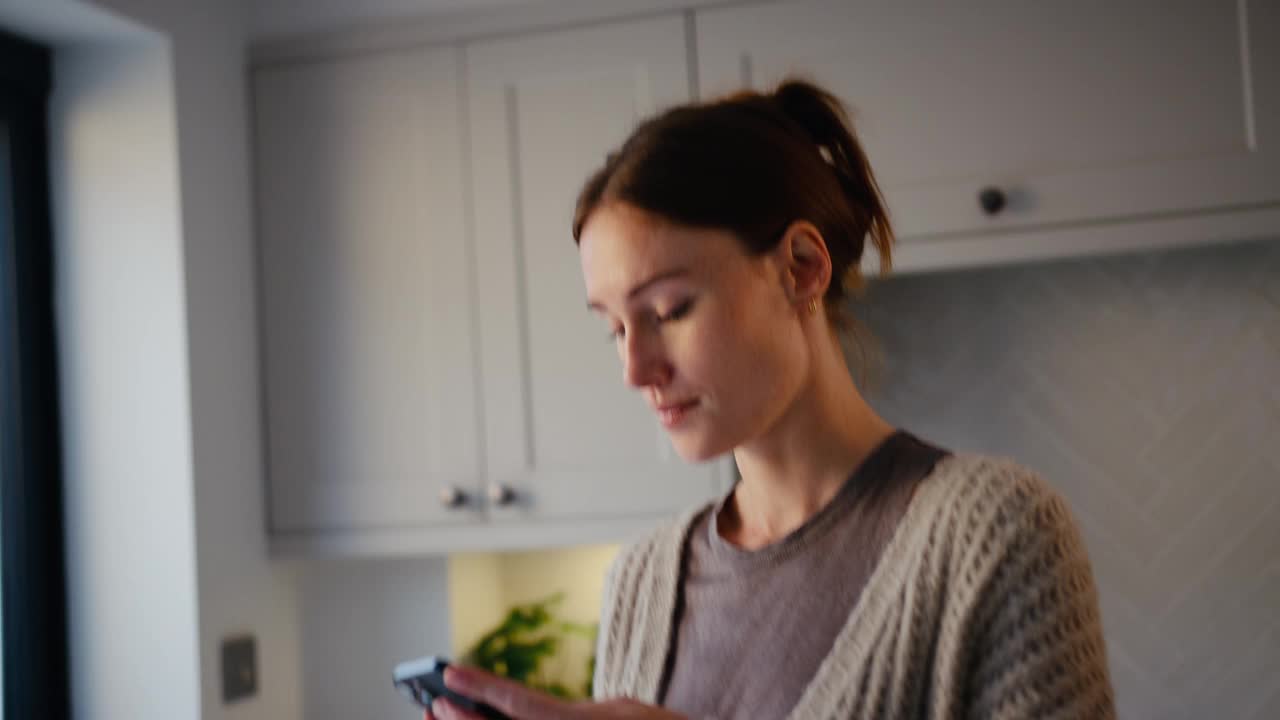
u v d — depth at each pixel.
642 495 1.86
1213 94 1.66
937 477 0.74
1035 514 0.70
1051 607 0.68
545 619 2.20
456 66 1.96
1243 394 1.92
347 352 2.00
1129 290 1.97
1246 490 1.91
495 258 1.94
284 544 2.02
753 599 0.77
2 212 1.86
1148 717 1.94
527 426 1.91
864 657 0.71
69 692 1.89
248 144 2.05
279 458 2.03
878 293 2.08
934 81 1.76
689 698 0.78
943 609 0.70
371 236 2.00
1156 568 1.95
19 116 1.88
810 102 0.83
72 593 1.90
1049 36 1.72
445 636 2.12
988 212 1.73
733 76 1.84
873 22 1.79
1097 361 1.99
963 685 0.69
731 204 0.72
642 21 1.88
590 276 0.75
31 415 1.87
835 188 0.79
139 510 1.88
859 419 0.79
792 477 0.79
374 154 2.00
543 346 1.91
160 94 1.88
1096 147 1.70
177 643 1.86
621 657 0.86
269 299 2.04
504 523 1.92
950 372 2.05
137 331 1.89
